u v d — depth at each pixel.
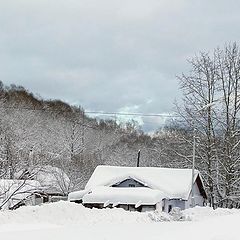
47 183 44.69
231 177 46.84
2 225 18.06
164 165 61.56
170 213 25.41
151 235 12.62
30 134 57.81
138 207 35.44
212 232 12.20
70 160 57.00
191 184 40.91
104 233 13.46
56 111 86.06
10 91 86.69
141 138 88.62
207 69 49.41
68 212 21.17
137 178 41.50
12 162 26.27
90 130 81.75
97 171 43.91
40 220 19.94
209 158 48.22
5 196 25.61
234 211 31.23
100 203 35.81
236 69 48.91
